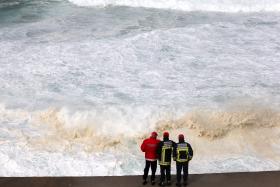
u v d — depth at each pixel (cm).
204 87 3434
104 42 4216
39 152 2723
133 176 2289
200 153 2756
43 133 2909
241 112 3053
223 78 3584
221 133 2911
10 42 4241
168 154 2161
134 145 2814
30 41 4272
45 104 3180
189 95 3300
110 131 2911
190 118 2986
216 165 2636
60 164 2625
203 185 2195
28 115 3080
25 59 3884
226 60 3891
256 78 3588
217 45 4175
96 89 3403
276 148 2814
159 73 3656
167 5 5272
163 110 3062
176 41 4231
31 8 5275
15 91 3375
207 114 3034
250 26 4669
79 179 2241
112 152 2750
